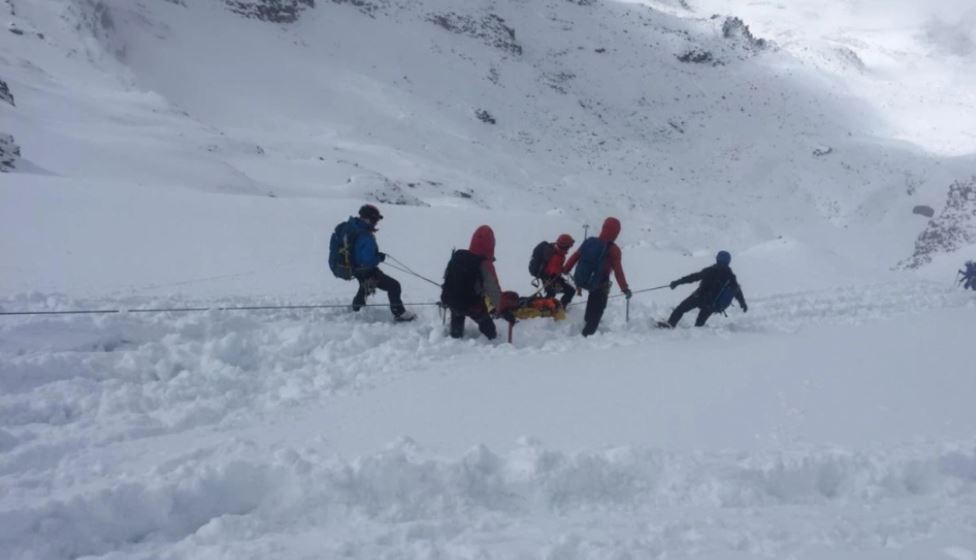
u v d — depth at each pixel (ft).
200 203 58.44
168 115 195.52
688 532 14.23
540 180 332.39
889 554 13.37
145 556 13.23
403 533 14.16
